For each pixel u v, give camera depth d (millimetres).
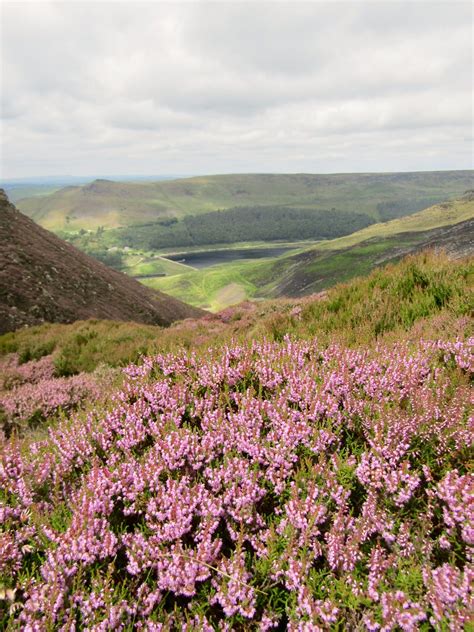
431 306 6758
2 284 36688
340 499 2676
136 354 10773
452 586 2062
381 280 9062
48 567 2426
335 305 8500
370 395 3689
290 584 2322
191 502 2803
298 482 2893
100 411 4309
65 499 3098
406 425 3018
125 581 2354
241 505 2756
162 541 2627
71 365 11062
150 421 3736
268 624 2178
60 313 38344
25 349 14672
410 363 3969
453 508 2381
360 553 2406
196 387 4238
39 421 7207
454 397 3244
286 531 2596
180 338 11516
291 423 3258
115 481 3078
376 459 2902
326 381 3801
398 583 2270
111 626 2137
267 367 4324
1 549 2473
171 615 2236
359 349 4574
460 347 4332
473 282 7129
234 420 3457
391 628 2043
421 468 2926
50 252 49812
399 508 2691
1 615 2223
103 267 61312
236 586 2275
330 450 3262
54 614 2189
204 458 3252
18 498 3023
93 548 2504
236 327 13414
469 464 2793
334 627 2137
